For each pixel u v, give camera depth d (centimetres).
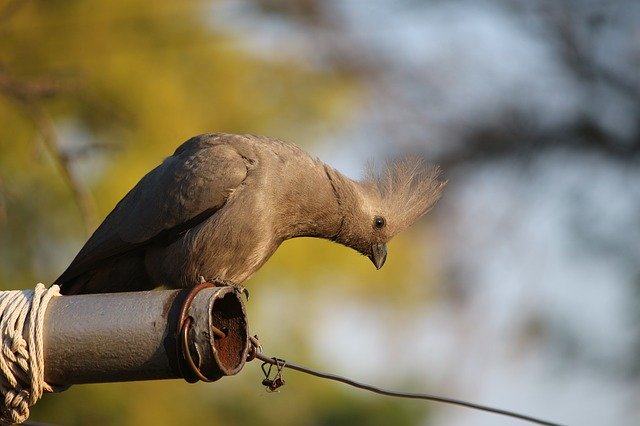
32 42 1469
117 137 1441
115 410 1384
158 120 1470
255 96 1586
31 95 1091
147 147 1452
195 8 1540
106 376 639
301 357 1496
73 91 1162
